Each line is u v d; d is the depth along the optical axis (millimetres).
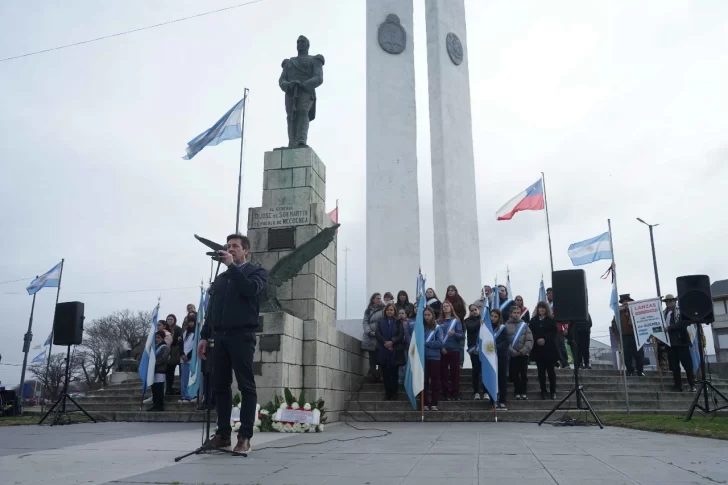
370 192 25438
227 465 4973
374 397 13078
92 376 54031
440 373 12797
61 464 5098
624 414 11422
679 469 4688
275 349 9953
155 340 13453
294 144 13523
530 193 21750
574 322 10102
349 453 5824
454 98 26969
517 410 12031
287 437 7863
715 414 10320
